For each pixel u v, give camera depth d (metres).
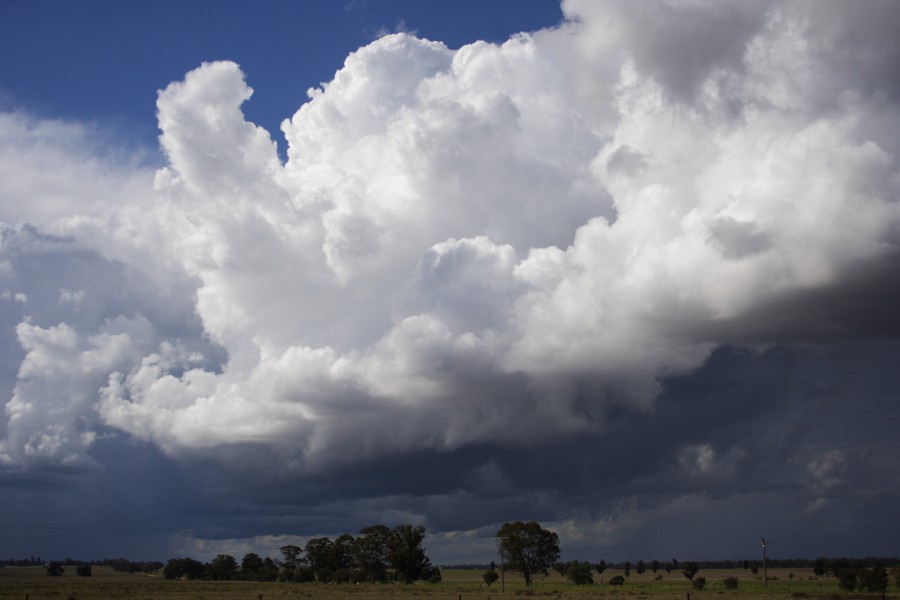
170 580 197.88
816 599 91.81
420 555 167.88
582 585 154.00
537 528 161.88
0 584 147.12
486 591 120.06
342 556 181.38
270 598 99.19
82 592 113.38
